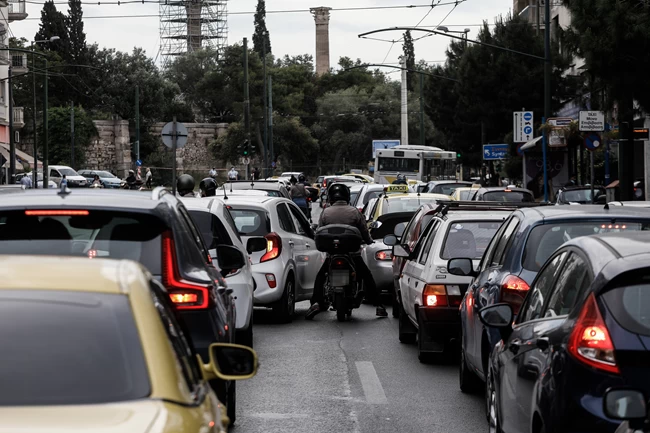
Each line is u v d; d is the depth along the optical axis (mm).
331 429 11242
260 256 19625
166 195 9180
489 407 10164
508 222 12500
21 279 5055
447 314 14695
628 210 11469
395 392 13352
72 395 4516
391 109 159750
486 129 81188
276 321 20328
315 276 22438
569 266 7969
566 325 7066
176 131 30516
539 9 84000
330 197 21531
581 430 6504
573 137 48719
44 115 74500
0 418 4219
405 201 27469
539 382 7246
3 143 90500
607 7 33219
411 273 16391
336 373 14703
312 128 160000
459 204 16266
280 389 13531
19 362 4617
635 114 35625
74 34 150750
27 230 8266
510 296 10984
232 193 23047
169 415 4434
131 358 4711
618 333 6559
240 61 159000
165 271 8336
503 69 78562
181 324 6160
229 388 11047
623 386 6441
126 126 144500
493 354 9867
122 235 8359
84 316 4844
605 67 33688
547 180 51750
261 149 148500
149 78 152375
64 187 8812
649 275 6742
